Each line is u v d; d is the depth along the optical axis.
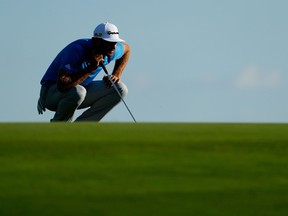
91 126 22.75
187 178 16.19
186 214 13.74
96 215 13.57
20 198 14.60
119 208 14.01
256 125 23.70
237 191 15.20
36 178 16.00
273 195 14.93
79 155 18.03
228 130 21.78
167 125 23.34
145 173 16.47
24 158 17.64
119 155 18.09
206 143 19.45
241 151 18.70
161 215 13.59
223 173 16.52
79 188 15.31
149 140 19.69
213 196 14.80
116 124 23.78
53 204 14.23
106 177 16.06
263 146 19.20
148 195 14.84
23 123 24.52
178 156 18.11
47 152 18.28
